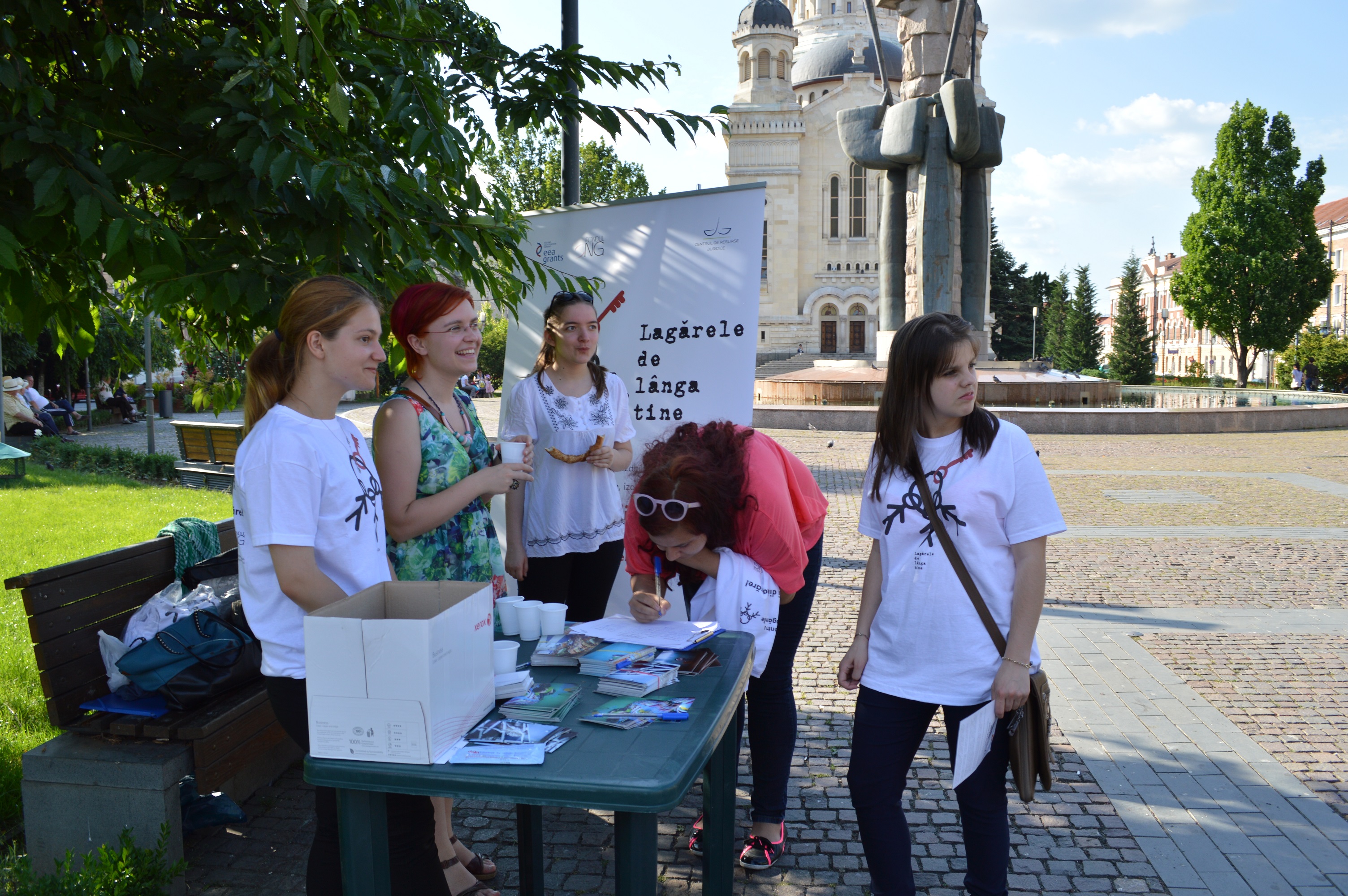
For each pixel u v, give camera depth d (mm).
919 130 22078
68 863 2686
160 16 3395
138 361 4691
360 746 1778
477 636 1952
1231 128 52000
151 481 14188
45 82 3463
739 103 61406
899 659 2520
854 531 9938
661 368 4523
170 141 3254
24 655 5137
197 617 3289
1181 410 20359
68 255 3414
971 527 2424
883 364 25188
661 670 2184
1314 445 17719
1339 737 4336
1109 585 7371
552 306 3803
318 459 2188
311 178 2900
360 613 1977
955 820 3619
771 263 59469
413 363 2902
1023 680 2363
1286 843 3395
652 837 1743
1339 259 69188
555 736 1867
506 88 4449
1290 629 6094
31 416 21719
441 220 3578
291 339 2252
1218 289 52781
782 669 3201
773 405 22156
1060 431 20188
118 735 3154
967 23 22562
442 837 2945
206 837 3484
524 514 3949
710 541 2529
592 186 33531
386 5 3842
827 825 3607
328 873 2281
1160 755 4160
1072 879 3170
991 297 74250
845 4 76625
